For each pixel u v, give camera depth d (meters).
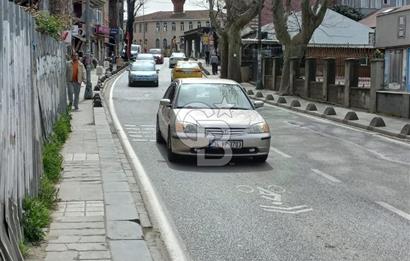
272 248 6.56
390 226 7.52
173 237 6.95
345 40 52.00
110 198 8.25
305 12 31.00
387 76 35.59
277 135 16.69
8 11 5.76
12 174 5.81
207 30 85.12
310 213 8.11
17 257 5.28
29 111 7.20
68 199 8.20
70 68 21.47
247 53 49.44
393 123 19.33
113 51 79.81
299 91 31.12
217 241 6.80
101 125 17.27
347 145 15.02
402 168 11.87
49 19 11.77
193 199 8.82
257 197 9.02
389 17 34.97
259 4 38.78
